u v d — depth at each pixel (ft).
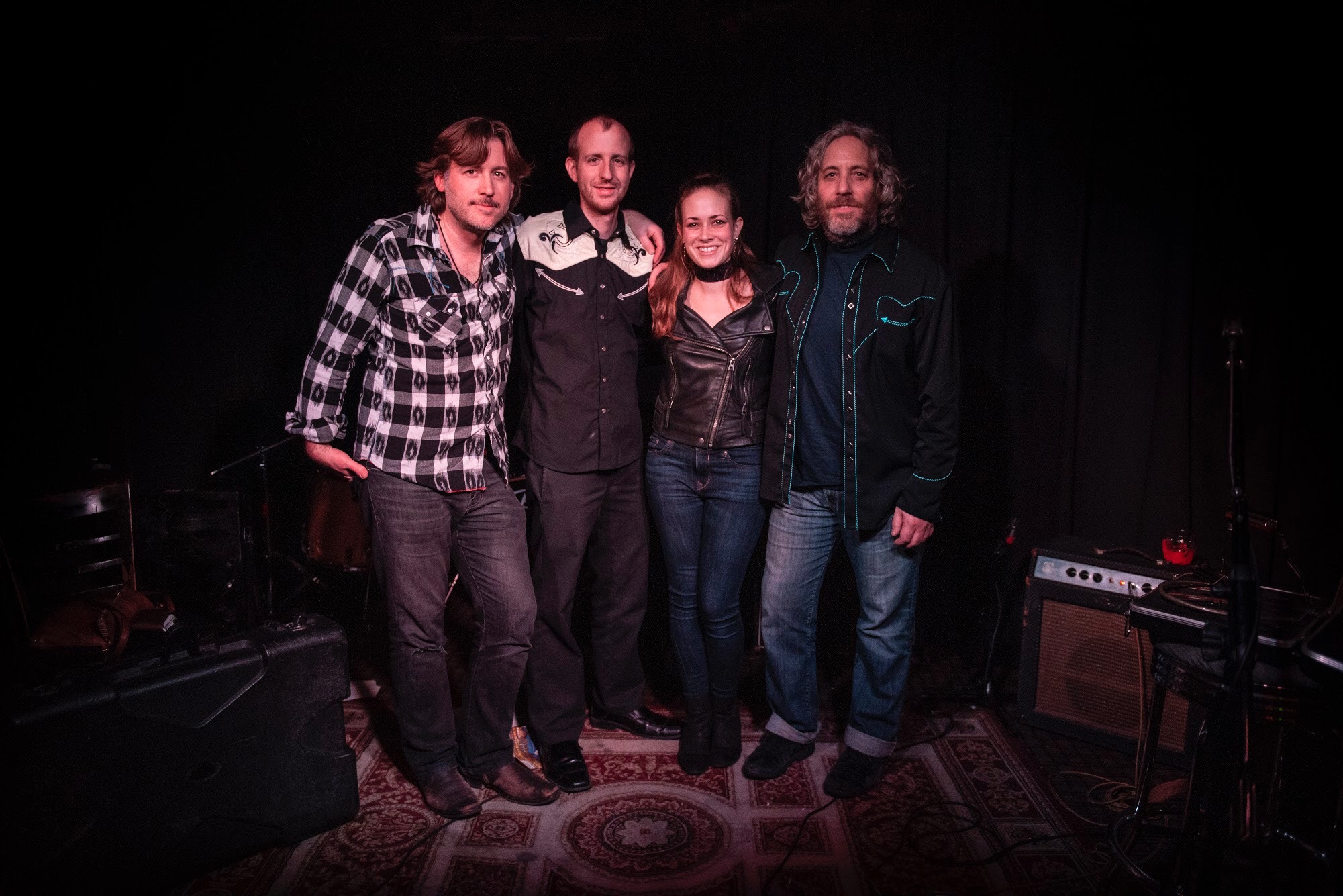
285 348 10.42
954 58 9.54
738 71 9.82
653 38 9.82
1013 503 9.96
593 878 6.08
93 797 5.43
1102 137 9.30
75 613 7.00
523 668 6.84
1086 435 9.72
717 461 6.96
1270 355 9.02
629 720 8.05
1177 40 8.96
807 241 6.94
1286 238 8.83
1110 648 7.80
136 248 10.12
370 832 6.54
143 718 5.56
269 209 10.25
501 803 6.96
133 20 9.72
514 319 7.22
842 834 6.59
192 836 5.85
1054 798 7.08
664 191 10.00
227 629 7.98
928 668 9.62
